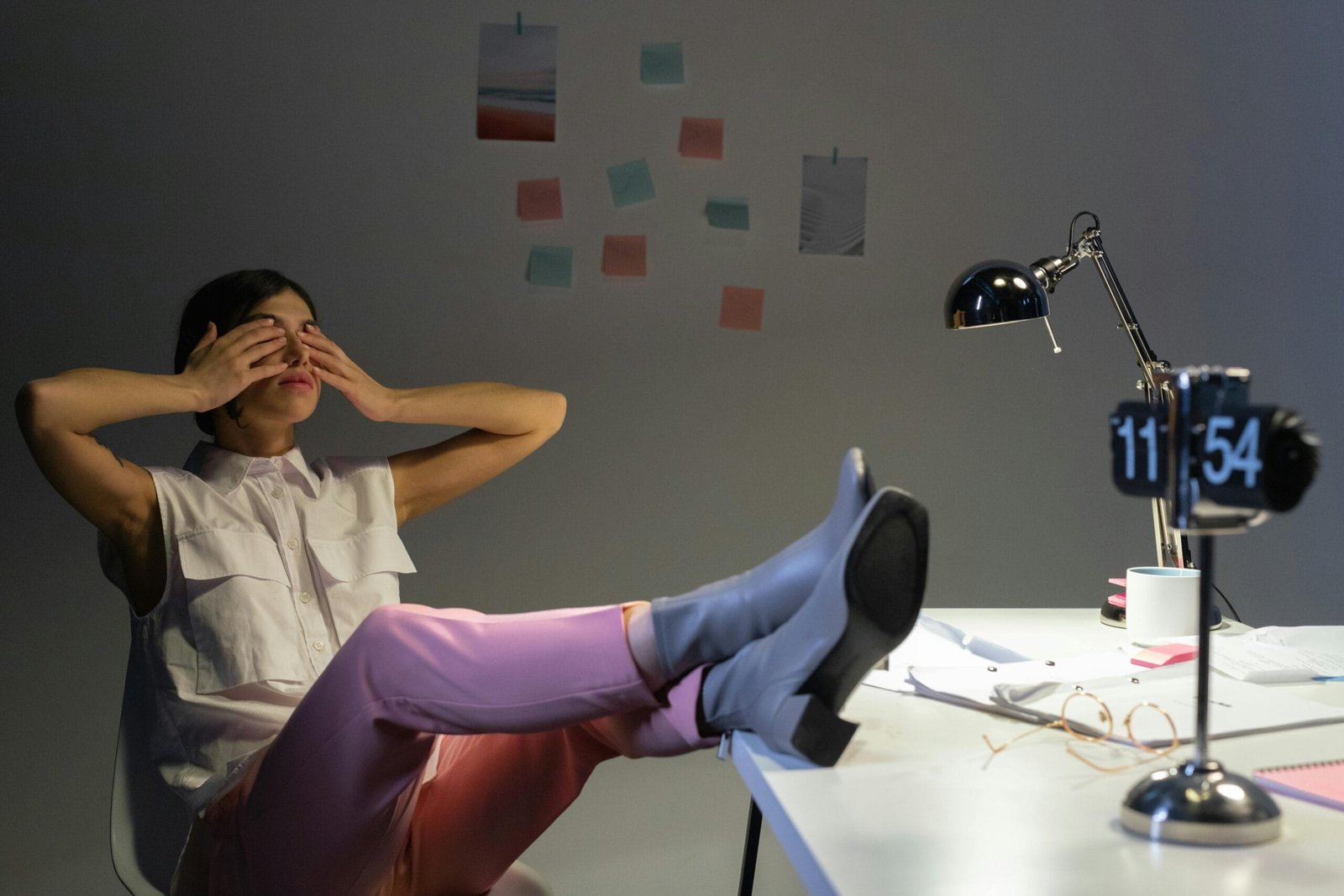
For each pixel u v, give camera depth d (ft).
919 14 7.82
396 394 5.67
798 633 2.98
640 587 7.69
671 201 7.63
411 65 7.41
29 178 7.13
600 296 7.61
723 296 7.70
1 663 7.10
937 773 2.81
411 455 5.79
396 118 7.40
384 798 3.98
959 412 7.95
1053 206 7.98
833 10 7.74
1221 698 3.44
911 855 2.27
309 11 7.32
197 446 5.29
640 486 7.68
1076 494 8.08
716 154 7.64
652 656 3.41
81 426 4.61
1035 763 2.88
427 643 3.72
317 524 5.17
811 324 7.78
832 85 7.75
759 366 7.75
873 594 2.88
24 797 7.10
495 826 4.33
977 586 8.04
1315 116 8.23
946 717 3.37
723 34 7.64
